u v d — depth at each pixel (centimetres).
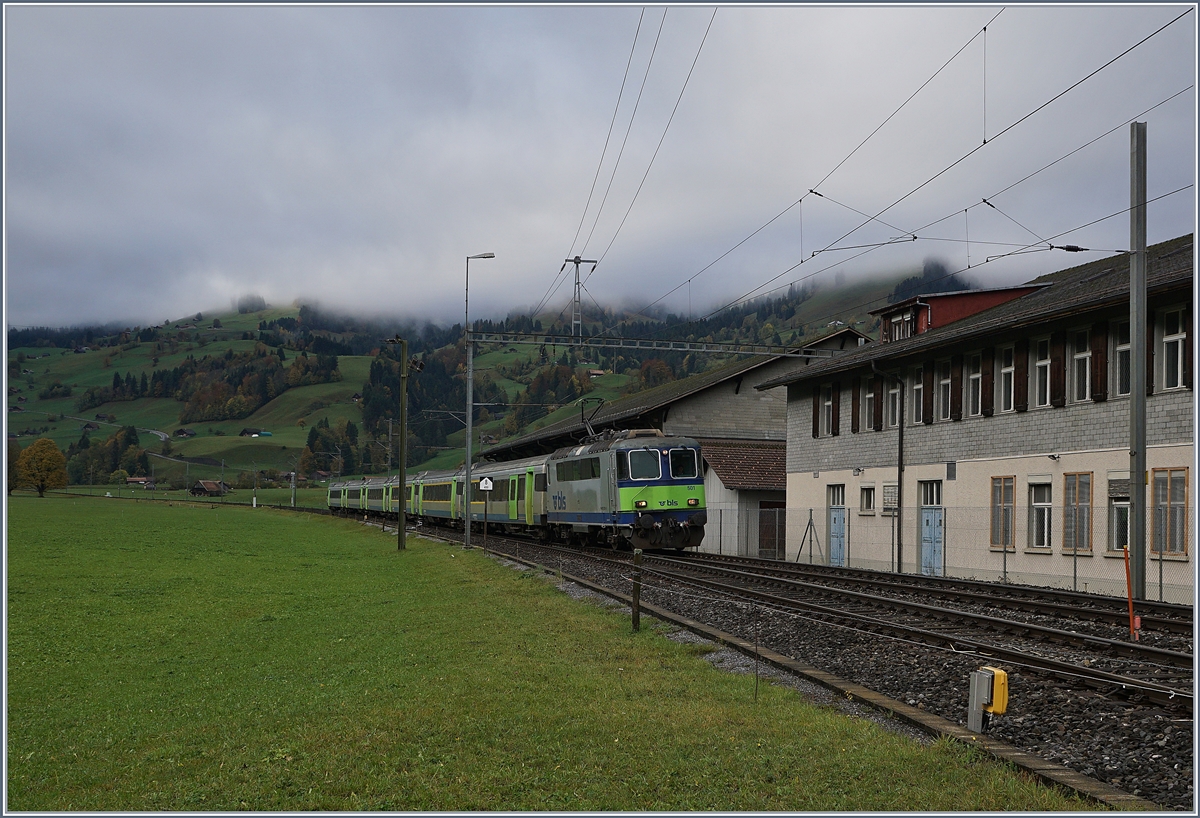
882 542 3347
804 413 3931
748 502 4112
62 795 789
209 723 1045
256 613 2064
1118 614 1653
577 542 3944
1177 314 2247
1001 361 2862
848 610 1827
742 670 1259
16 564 3184
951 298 3528
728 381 5138
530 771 802
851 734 897
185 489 17475
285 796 758
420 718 988
